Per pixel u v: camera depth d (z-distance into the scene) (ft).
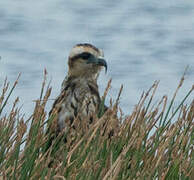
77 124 36.27
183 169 33.50
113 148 32.99
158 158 32.65
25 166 32.53
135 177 32.76
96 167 31.58
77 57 39.93
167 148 34.09
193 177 33.32
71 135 35.94
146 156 33.09
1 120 34.45
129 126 33.88
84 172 31.50
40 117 34.14
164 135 33.91
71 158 33.24
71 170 31.96
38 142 33.35
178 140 34.09
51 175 31.78
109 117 34.06
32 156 32.89
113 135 34.09
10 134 33.99
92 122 35.32
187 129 34.35
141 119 33.99
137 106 34.22
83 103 38.68
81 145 33.63
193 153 34.24
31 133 34.14
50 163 34.71
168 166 33.71
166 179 33.55
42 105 34.47
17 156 32.42
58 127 37.55
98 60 39.93
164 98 36.40
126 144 33.50
